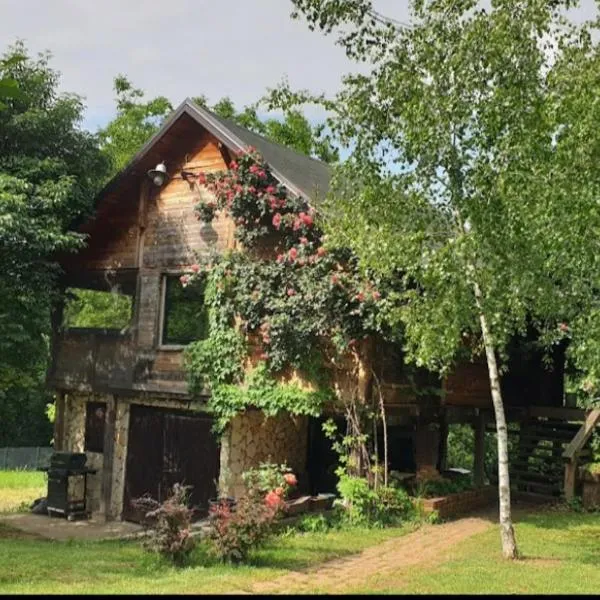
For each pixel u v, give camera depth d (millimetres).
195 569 8266
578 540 10227
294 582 7695
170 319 14359
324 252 11477
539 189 7836
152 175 13906
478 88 8469
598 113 7297
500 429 9141
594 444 14070
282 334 11727
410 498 12133
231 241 13398
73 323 24438
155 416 14672
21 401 21016
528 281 8297
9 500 17312
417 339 9242
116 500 14883
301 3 9148
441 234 9180
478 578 7785
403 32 8961
